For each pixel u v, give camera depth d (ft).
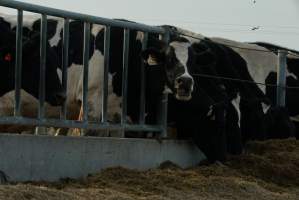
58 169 31.27
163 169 35.29
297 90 53.67
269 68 53.31
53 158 31.09
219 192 31.86
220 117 39.68
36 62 36.55
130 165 34.78
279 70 48.24
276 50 54.85
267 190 34.32
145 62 38.78
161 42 39.42
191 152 39.42
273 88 53.06
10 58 36.32
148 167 35.91
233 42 53.06
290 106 53.26
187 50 39.65
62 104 34.06
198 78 41.96
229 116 42.14
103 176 31.91
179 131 40.45
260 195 32.37
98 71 41.19
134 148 35.01
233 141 41.70
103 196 27.63
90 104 41.16
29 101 42.34
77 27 43.91
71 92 42.88
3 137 29.27
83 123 33.50
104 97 35.09
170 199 29.55
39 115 31.65
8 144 29.48
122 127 35.81
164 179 32.24
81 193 27.50
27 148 30.12
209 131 39.52
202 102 39.63
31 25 44.78
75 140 31.96
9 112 40.11
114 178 31.89
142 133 39.58
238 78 47.70
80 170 32.17
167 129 40.45
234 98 43.04
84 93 33.88
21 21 30.94
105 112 35.04
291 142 43.73
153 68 38.83
